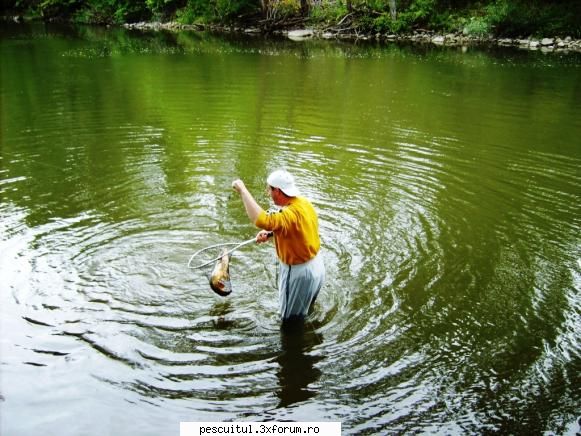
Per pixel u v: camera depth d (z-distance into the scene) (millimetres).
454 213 7219
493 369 4461
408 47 24234
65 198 7617
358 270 5848
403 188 8031
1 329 4797
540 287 5578
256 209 4582
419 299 5367
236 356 4594
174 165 9000
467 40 25406
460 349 4691
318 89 14820
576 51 22406
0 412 3945
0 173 8539
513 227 6855
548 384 4297
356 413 4023
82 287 5469
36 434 3779
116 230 6691
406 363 4523
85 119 11758
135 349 4629
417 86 15289
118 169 8781
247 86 15203
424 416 3994
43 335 4750
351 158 9336
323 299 5367
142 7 35406
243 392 4211
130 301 5289
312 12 30234
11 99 13578
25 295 5293
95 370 4379
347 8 28891
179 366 4461
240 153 9602
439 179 8406
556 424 3926
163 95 14031
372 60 20219
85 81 15805
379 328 4957
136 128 11094
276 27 30453
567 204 7547
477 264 5988
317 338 4828
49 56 20859
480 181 8344
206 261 6047
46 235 6504
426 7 27328
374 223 6895
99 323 4941
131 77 16438
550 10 25172
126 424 3891
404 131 10938
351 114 12211
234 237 6613
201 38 27766
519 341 4789
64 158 9281
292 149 9812
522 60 20266
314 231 4848
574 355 4621
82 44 24828
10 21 37438
